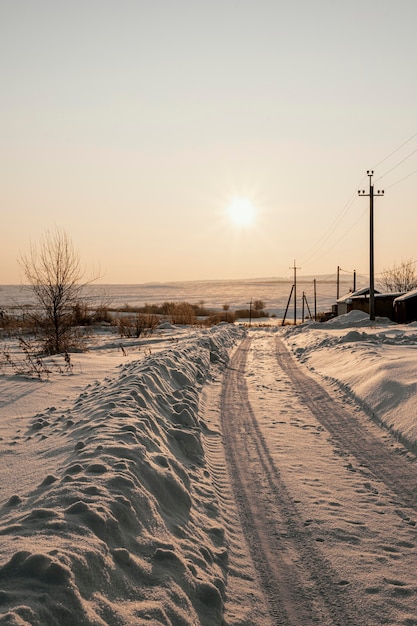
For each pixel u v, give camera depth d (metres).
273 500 6.64
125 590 3.69
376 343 22.80
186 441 8.19
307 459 8.40
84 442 6.66
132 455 6.01
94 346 25.84
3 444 7.71
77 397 11.67
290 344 30.77
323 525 5.88
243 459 8.38
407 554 5.25
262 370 19.41
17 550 3.49
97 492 4.74
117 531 4.26
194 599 4.08
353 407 12.31
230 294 198.62
